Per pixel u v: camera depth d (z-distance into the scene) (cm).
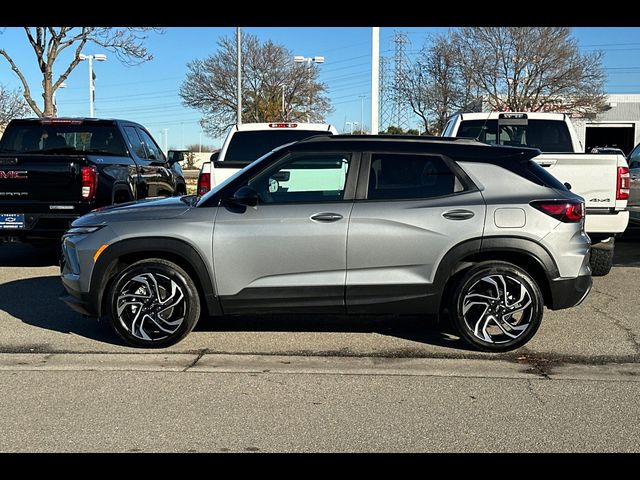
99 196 905
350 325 688
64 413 459
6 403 477
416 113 4022
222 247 581
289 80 4200
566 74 3656
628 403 480
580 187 795
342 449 406
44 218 891
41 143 1032
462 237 571
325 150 594
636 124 4800
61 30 1702
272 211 582
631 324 684
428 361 574
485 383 520
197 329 671
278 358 582
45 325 687
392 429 434
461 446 410
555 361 575
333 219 575
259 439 419
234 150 1020
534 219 571
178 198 652
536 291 575
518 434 427
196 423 443
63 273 622
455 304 582
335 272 580
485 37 3691
